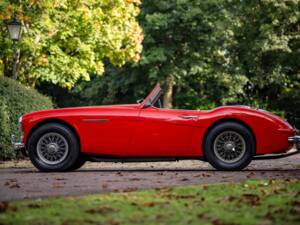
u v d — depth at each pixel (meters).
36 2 18.94
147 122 10.26
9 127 14.79
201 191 7.19
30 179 9.07
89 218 5.31
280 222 5.17
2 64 21.45
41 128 10.37
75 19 20.14
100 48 22.00
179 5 32.53
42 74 20.30
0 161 14.59
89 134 10.31
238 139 10.12
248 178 8.95
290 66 33.28
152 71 32.56
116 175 9.59
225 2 33.06
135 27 22.17
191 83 37.16
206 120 10.16
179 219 5.28
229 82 33.19
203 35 33.34
